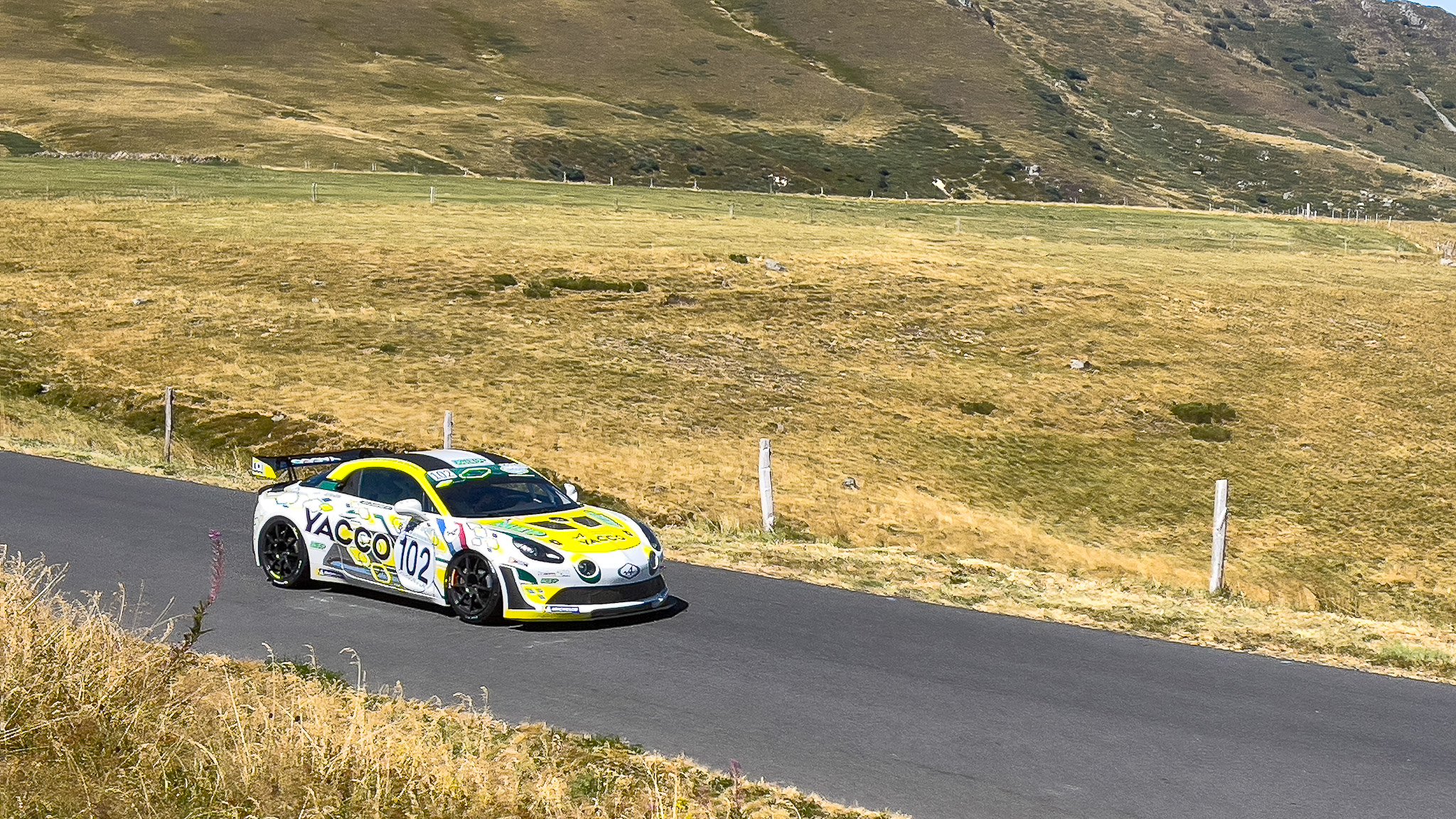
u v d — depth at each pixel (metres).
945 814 7.50
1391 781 8.21
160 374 39.03
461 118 180.25
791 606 12.99
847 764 8.31
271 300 49.16
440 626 11.71
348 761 7.10
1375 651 11.62
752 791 7.70
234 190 83.56
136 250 56.84
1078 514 36.06
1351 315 62.88
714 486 31.53
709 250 65.25
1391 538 36.03
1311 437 44.81
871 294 58.84
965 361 50.84
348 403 36.62
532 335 47.03
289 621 11.74
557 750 8.29
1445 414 48.53
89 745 7.22
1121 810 7.62
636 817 7.00
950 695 9.93
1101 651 11.48
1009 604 13.44
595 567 11.66
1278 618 13.23
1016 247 78.19
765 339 50.53
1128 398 47.81
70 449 24.70
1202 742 8.94
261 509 13.35
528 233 67.25
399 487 12.66
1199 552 33.69
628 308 52.69
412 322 47.31
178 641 10.66
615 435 36.09
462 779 7.03
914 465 37.69
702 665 10.62
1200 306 62.25
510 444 33.66
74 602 11.67
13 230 60.19
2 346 41.62
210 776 7.05
